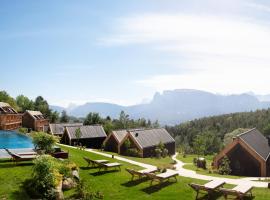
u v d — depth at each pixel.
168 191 31.94
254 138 56.72
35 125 97.06
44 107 141.12
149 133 79.94
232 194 28.11
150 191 32.00
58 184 30.11
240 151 50.34
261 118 154.50
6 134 73.75
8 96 120.69
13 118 88.25
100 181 35.03
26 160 37.09
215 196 30.11
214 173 47.34
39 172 29.41
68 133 84.50
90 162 43.56
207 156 88.62
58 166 32.78
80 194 30.09
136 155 71.19
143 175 36.59
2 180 30.41
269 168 49.94
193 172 44.66
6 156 40.00
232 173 50.59
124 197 30.47
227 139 102.31
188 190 32.16
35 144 41.38
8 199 26.88
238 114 183.50
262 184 35.12
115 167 42.34
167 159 70.06
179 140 148.25
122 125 125.25
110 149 78.12
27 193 28.61
